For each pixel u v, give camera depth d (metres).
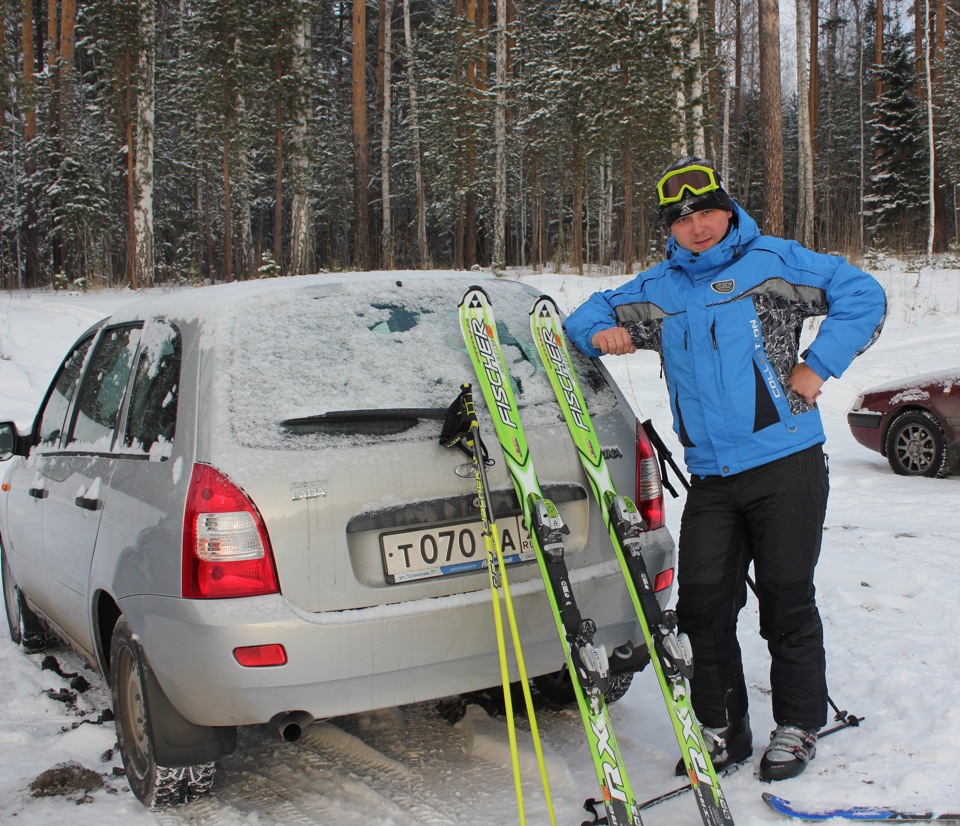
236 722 2.45
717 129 27.22
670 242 2.85
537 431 2.81
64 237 26.81
